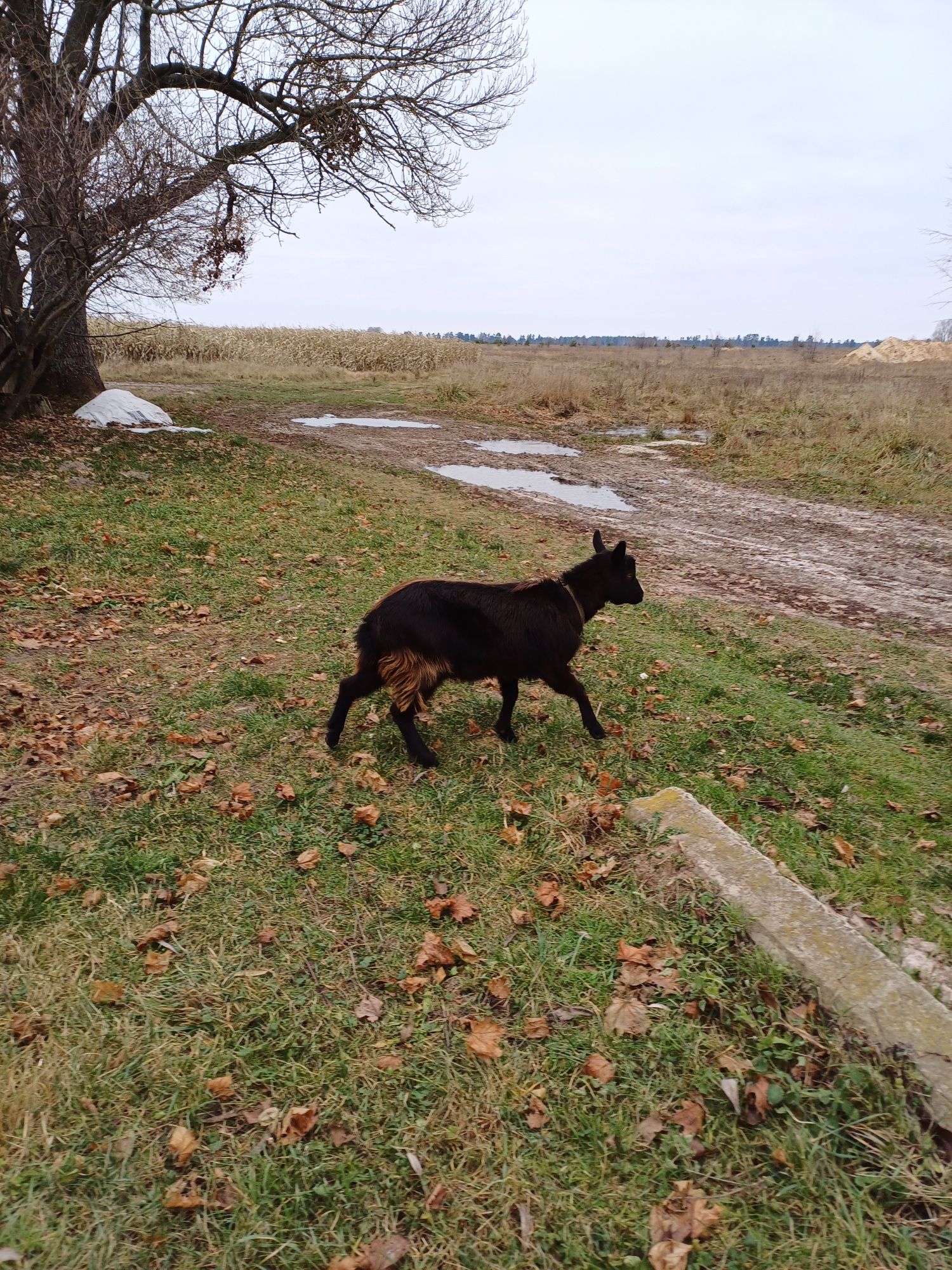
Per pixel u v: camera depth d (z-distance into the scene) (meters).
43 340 13.34
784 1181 2.33
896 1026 2.72
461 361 41.53
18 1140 2.33
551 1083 2.62
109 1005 2.86
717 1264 2.11
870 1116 2.48
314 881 3.56
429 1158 2.38
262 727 4.87
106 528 8.68
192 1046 2.70
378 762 4.56
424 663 4.35
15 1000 2.82
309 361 36.88
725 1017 2.86
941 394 20.83
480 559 9.09
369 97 15.12
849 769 5.20
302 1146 2.39
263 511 10.14
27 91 11.63
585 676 6.19
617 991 2.99
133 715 4.98
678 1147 2.40
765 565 10.55
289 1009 2.87
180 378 26.38
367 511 10.93
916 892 3.94
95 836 3.76
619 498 13.97
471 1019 2.87
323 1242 2.14
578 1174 2.34
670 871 3.59
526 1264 2.11
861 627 8.42
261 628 6.52
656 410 22.53
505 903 3.46
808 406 20.33
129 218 11.16
